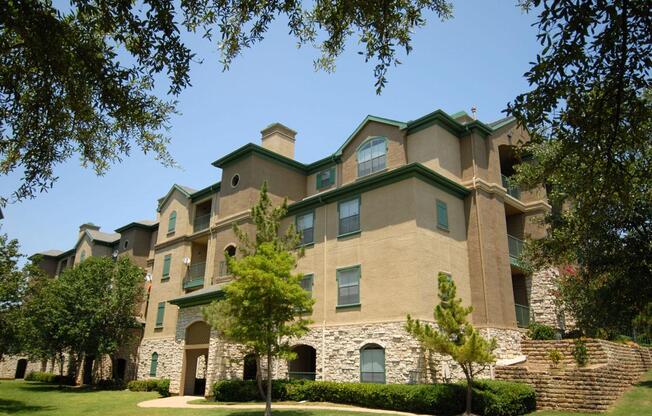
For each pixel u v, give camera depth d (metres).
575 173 7.30
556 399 17.94
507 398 16.98
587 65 5.86
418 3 8.27
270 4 8.08
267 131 33.22
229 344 23.89
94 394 29.09
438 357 20.05
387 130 26.48
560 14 5.54
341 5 7.99
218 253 30.66
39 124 8.64
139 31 7.48
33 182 8.90
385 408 18.19
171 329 33.53
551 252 11.80
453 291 17.47
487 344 16.39
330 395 20.14
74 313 32.81
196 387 28.19
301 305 16.62
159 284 36.03
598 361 19.14
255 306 16.00
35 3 7.31
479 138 25.84
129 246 41.84
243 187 29.91
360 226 23.61
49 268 53.91
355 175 27.61
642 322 9.80
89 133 9.28
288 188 31.16
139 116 9.05
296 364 25.25
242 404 20.39
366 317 21.91
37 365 50.44
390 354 20.45
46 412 20.94
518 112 6.34
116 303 33.50
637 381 20.00
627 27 5.44
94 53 8.01
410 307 20.47
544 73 6.00
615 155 6.61
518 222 27.73
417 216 21.52
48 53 7.50
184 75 7.77
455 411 17.05
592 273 9.84
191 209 35.69
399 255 21.55
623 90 5.99
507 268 24.47
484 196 24.67
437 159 23.88
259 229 20.23
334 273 24.02
